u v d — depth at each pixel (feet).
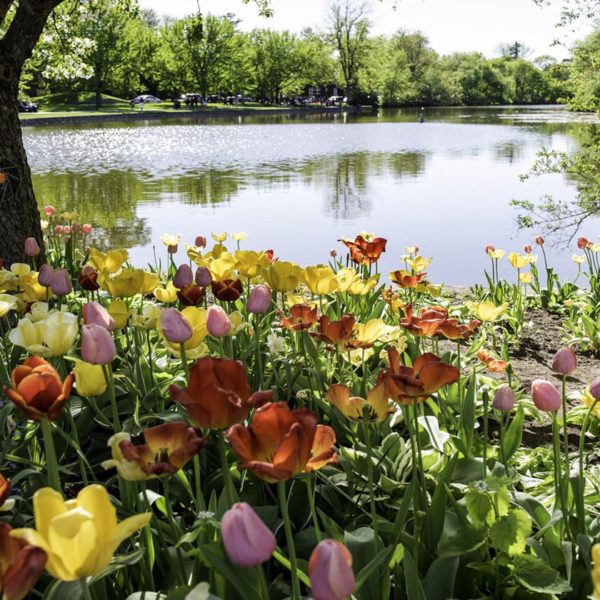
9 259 19.84
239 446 4.58
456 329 8.99
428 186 59.77
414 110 293.23
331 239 37.60
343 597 3.62
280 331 13.37
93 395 7.10
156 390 10.67
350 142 112.27
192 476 9.03
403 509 6.55
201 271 10.45
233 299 9.94
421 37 349.20
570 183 60.80
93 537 3.76
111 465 5.03
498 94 373.40
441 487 7.14
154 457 5.10
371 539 6.73
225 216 44.57
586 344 19.76
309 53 293.43
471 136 125.08
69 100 243.19
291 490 8.47
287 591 7.04
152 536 6.95
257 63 290.15
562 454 12.42
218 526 5.33
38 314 8.74
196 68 248.52
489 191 56.44
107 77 228.02
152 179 64.64
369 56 301.84
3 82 19.57
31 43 20.07
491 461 9.38
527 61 389.60
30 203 20.33
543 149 32.09
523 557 6.56
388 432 10.62
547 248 36.60
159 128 151.12
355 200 51.83
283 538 8.02
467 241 37.60
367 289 11.60
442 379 6.11
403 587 6.83
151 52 242.99
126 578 6.73
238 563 3.92
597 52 33.81
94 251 11.21
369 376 11.91
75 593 5.51
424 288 14.15
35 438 9.15
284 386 11.08
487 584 7.18
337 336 8.71
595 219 44.42
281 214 45.50
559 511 6.95
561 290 24.40
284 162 80.59
